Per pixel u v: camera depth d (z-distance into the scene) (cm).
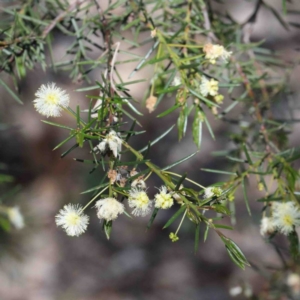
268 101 55
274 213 47
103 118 46
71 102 96
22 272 101
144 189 46
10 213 57
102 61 51
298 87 80
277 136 54
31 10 54
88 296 116
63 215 46
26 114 114
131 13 53
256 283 107
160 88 53
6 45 51
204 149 114
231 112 82
